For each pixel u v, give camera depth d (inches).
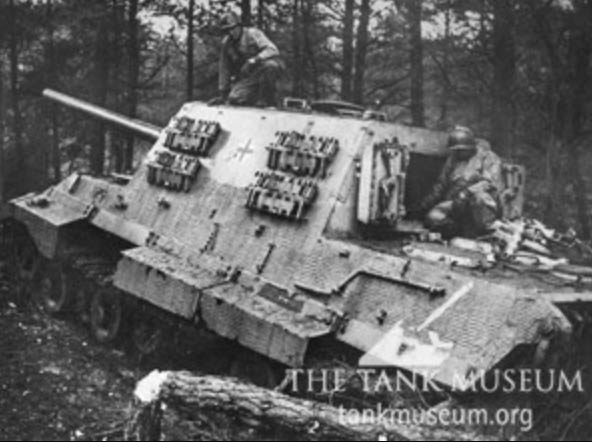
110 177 568.7
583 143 706.2
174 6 954.7
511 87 723.4
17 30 938.1
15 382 406.6
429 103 1005.8
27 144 1013.2
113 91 993.5
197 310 412.5
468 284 331.6
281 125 451.2
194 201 471.8
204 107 518.0
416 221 427.5
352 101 880.9
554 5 674.2
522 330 307.4
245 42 527.2
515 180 448.1
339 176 403.2
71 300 548.7
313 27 957.8
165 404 327.9
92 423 353.7
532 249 399.5
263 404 317.1
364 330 350.9
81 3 931.3
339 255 380.5
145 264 449.1
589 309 337.1
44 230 539.8
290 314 377.1
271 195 419.8
